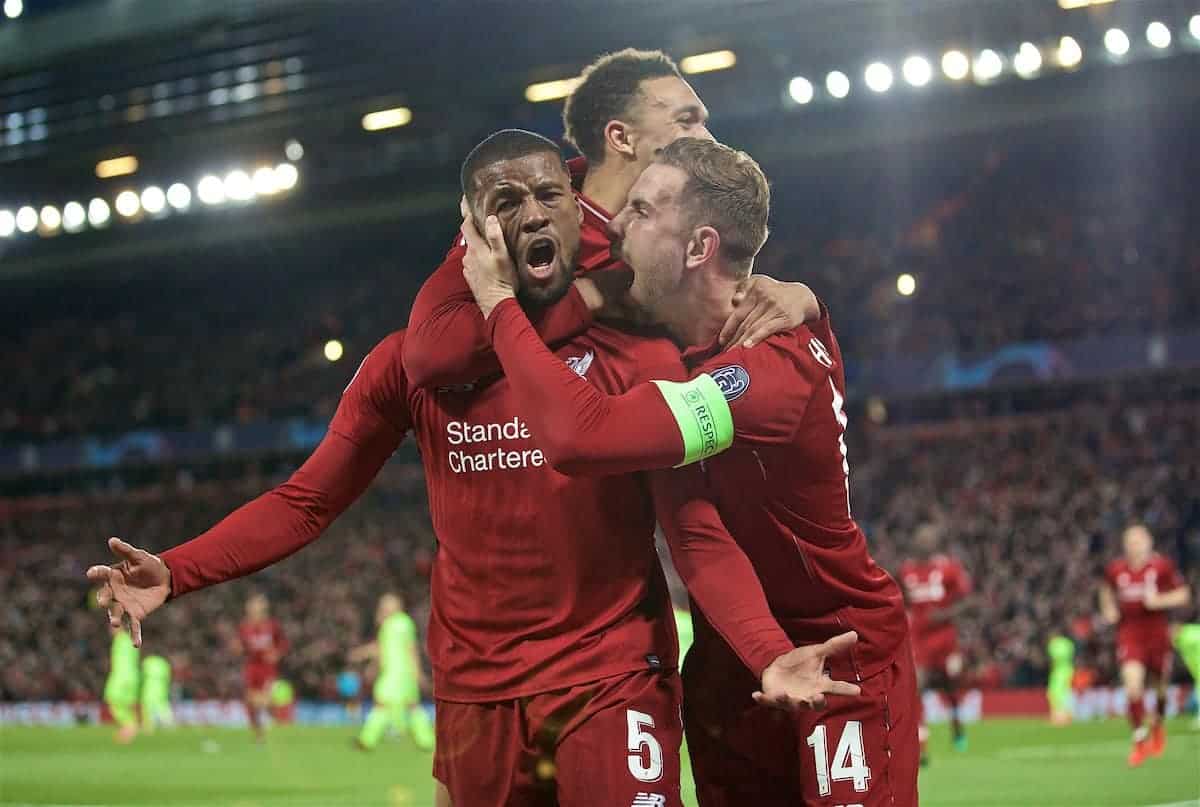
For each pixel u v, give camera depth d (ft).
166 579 13.84
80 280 155.84
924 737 49.32
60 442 152.15
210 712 110.93
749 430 13.37
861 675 15.21
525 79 118.83
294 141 133.08
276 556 14.46
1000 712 82.28
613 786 12.94
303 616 115.34
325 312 150.82
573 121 15.43
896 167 125.70
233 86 129.70
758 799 15.94
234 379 147.95
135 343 158.30
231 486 142.20
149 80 132.05
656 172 13.92
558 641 13.35
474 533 13.64
